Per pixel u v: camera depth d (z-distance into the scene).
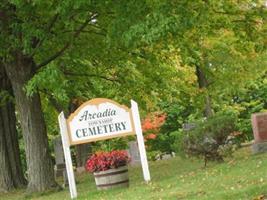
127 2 16.38
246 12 21.45
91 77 25.95
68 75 25.09
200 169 16.67
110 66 25.17
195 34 22.06
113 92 27.16
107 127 16.27
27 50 17.95
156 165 23.28
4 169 23.69
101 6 17.38
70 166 16.16
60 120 16.17
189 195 12.21
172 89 28.47
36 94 19.77
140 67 25.39
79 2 15.98
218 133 16.64
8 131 24.23
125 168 16.27
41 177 19.42
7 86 23.31
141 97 27.69
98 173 16.16
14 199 19.48
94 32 20.95
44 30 18.14
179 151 17.39
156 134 37.34
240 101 41.25
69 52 21.28
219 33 27.92
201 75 31.95
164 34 15.24
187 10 16.38
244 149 21.73
